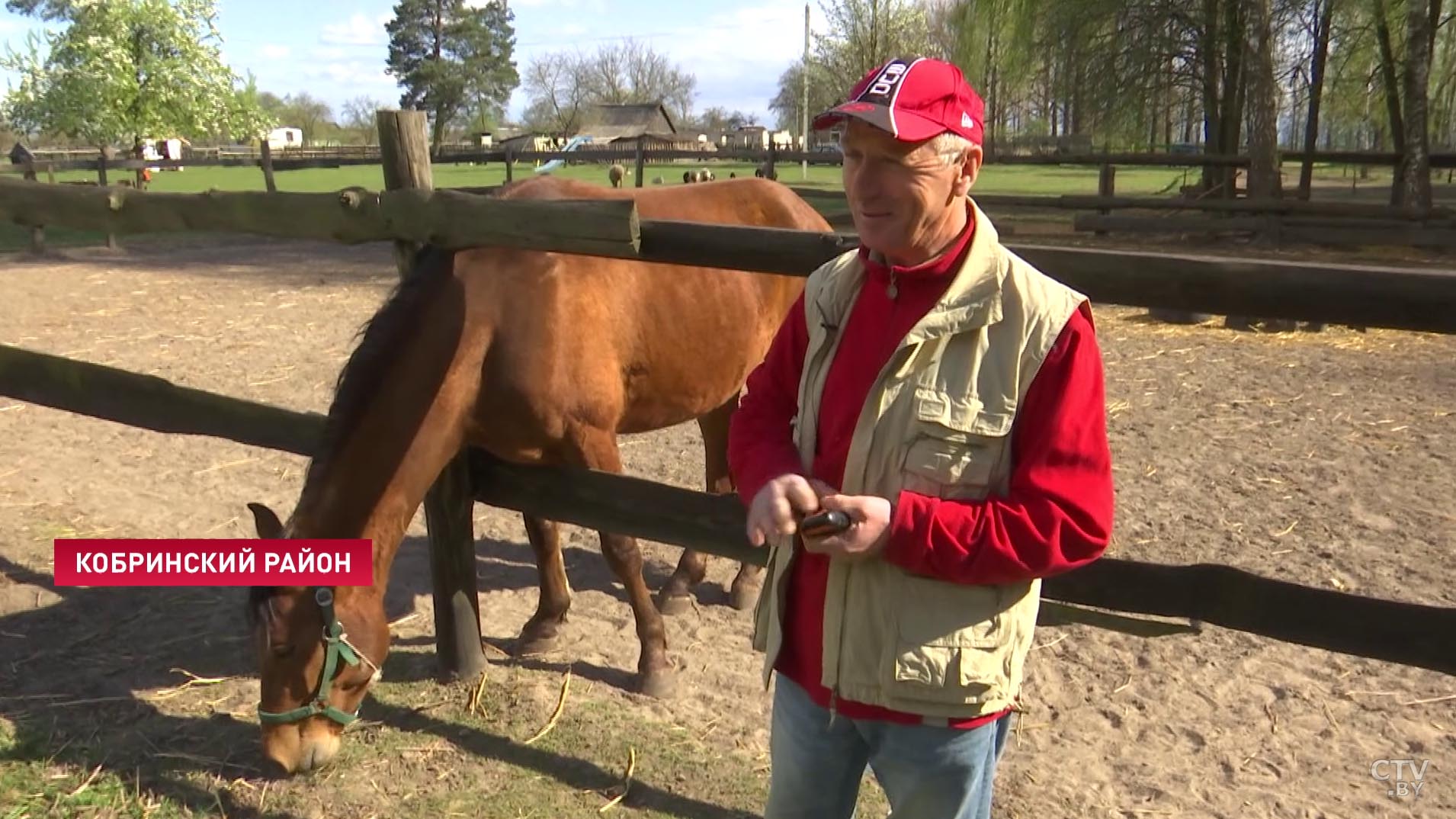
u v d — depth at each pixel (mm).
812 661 1687
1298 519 4547
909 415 1521
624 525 2961
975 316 1503
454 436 2828
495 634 3752
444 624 3283
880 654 1576
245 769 2842
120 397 3619
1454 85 19422
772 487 1572
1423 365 7488
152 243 16281
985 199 15219
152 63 29562
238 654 3512
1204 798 2770
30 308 9859
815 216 4383
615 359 3199
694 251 2568
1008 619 1563
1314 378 7105
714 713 3227
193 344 8328
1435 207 13180
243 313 9859
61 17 29641
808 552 1686
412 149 2889
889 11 34812
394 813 2674
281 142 60469
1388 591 3824
